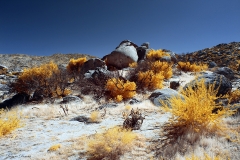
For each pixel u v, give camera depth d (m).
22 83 12.67
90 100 10.74
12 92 12.77
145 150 3.61
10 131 5.43
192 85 6.81
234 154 2.99
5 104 10.94
